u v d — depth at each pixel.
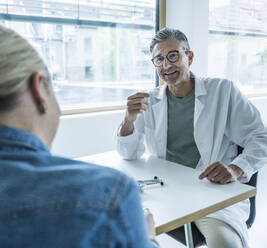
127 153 1.54
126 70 2.74
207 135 1.61
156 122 1.75
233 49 3.48
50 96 0.51
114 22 2.60
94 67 2.56
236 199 1.07
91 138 2.40
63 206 0.40
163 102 1.72
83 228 0.39
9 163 0.42
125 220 0.42
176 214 0.93
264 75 3.91
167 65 1.61
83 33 2.46
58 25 2.34
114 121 2.51
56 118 0.53
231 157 1.66
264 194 2.57
